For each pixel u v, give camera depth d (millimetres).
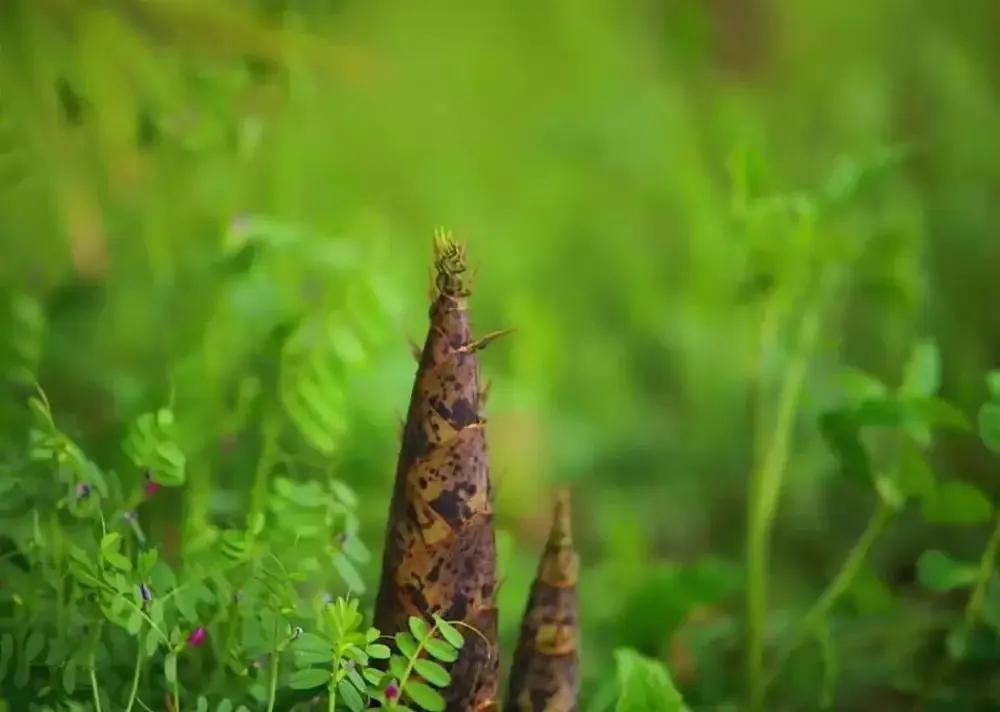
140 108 1920
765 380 2207
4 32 1921
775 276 1800
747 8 2969
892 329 2379
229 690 1554
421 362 1487
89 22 1935
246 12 1955
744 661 1856
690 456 2439
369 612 1643
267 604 1537
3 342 1848
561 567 1534
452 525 1483
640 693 1593
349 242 1977
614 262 2869
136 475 1662
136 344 2043
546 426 2326
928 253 2463
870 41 2955
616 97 2979
